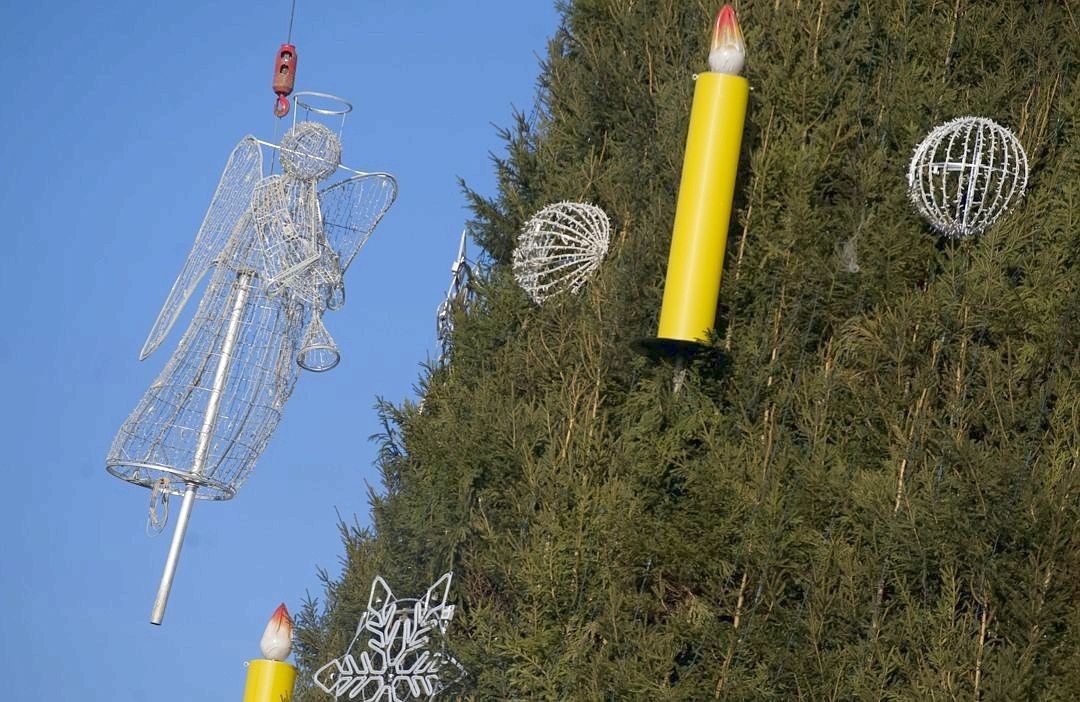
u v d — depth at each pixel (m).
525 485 16.77
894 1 18.38
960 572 15.05
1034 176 17.33
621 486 16.08
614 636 15.55
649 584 15.97
